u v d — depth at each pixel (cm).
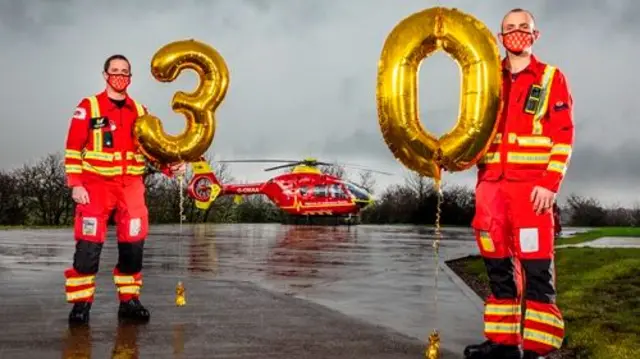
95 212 525
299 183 3127
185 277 859
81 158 524
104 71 536
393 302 665
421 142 397
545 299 393
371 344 455
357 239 2005
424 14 397
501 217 408
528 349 394
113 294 675
